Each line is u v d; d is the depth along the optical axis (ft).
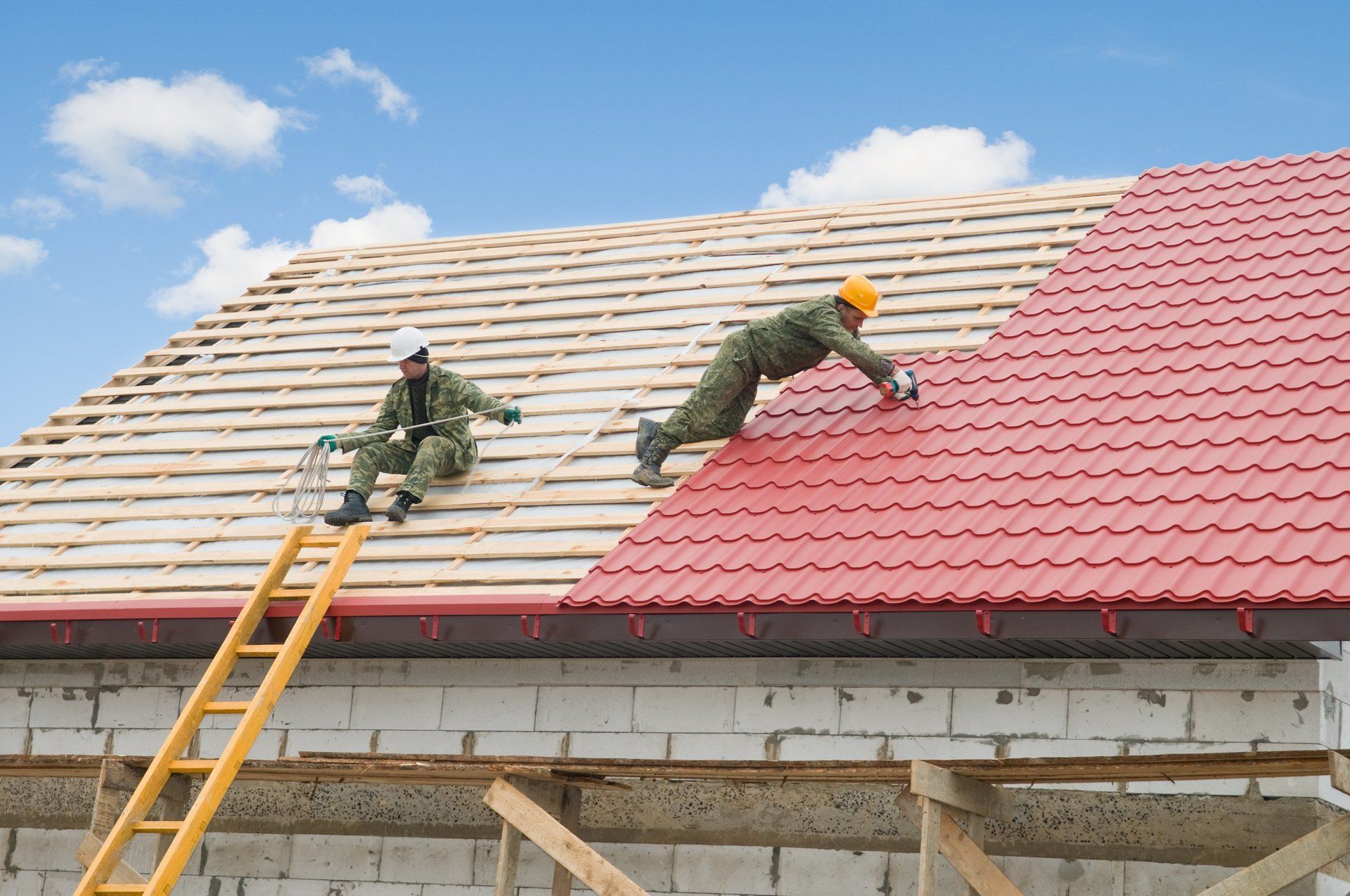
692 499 32.94
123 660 36.19
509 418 36.40
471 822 32.63
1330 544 25.86
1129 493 28.86
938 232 44.24
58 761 32.40
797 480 32.55
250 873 34.04
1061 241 41.22
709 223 49.62
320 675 34.27
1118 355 33.78
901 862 29.25
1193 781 27.45
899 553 29.04
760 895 30.09
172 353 47.91
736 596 28.94
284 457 39.73
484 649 31.89
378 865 33.09
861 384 35.88
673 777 28.68
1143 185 42.50
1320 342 32.07
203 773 28.63
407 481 34.99
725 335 41.09
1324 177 39.65
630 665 31.86
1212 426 30.27
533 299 45.98
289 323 48.42
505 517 34.68
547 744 31.96
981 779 26.37
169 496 39.06
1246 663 27.27
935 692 29.45
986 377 34.55
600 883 26.73
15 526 39.29
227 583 33.96
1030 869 28.32
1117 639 26.30
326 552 34.53
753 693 30.76
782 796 30.42
